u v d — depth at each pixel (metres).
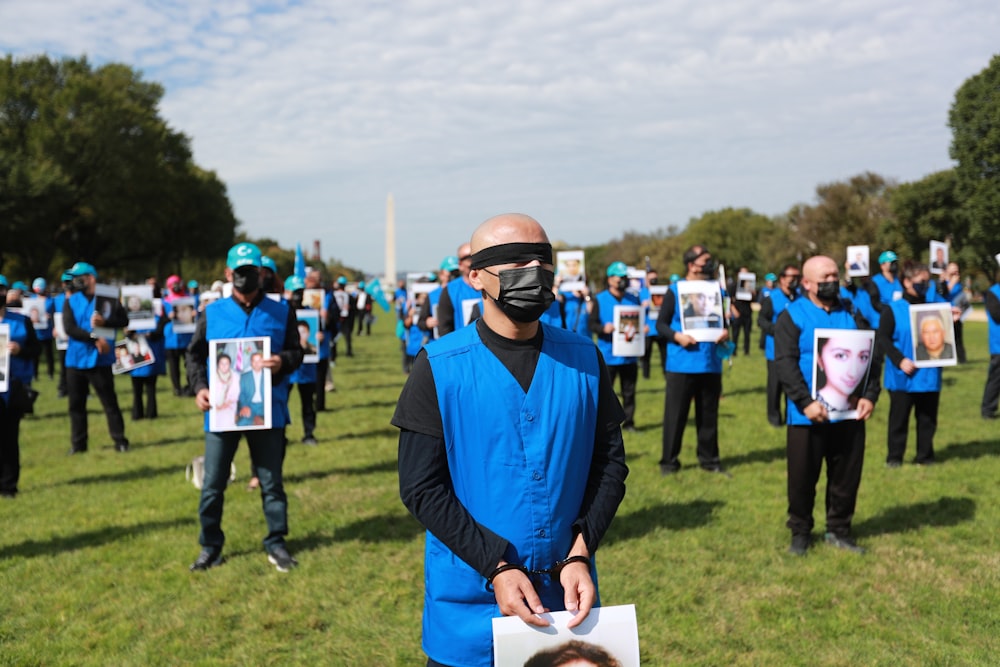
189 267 75.56
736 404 12.73
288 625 4.75
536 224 2.32
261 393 5.47
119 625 4.80
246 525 6.64
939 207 54.22
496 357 2.31
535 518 2.25
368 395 14.63
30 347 8.62
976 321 38.97
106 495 7.88
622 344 10.18
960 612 4.73
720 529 6.26
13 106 47.22
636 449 9.36
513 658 2.12
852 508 5.79
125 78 53.38
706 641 4.41
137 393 12.57
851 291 11.31
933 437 9.25
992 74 42.72
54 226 50.19
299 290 9.92
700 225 71.81
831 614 4.73
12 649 4.54
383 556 5.88
